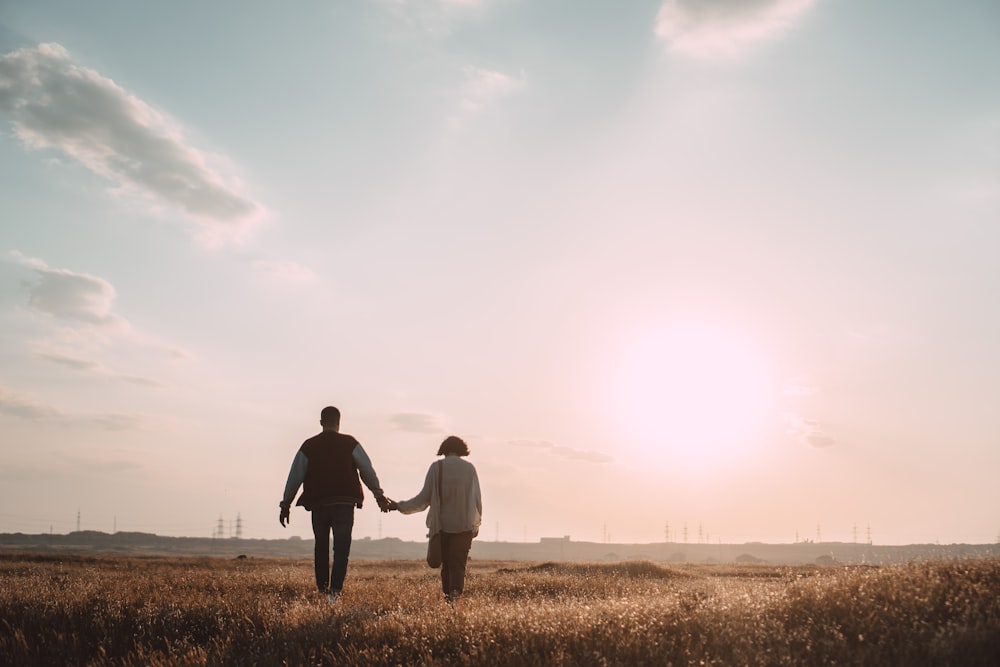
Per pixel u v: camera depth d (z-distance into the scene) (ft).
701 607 20.92
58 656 20.31
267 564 103.45
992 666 14.48
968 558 23.86
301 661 18.20
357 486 31.71
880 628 17.15
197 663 18.34
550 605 23.39
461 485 31.96
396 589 36.50
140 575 46.24
